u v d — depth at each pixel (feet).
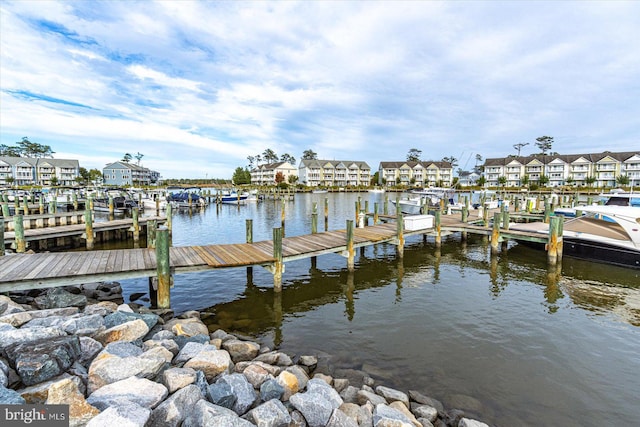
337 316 30.25
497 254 50.26
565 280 40.06
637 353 23.80
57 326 19.99
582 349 24.30
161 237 27.66
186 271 30.09
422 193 110.73
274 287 34.42
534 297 34.68
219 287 37.32
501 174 279.28
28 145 339.98
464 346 24.70
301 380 18.48
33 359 15.02
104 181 300.61
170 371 16.33
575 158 252.21
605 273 42.29
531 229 54.44
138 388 14.71
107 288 33.99
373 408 16.42
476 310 31.30
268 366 19.26
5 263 28.96
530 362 22.65
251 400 15.81
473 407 18.19
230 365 18.95
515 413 17.78
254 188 263.70
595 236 45.85
